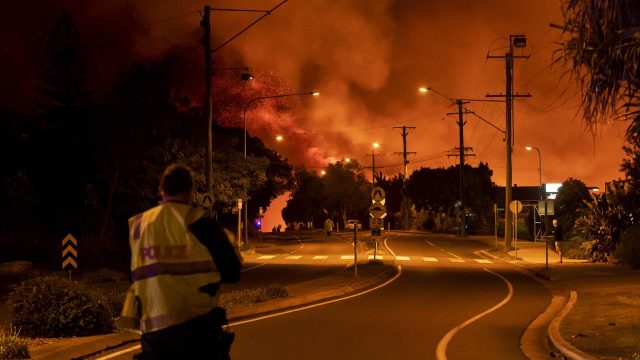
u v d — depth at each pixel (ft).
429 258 130.52
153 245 14.75
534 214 172.65
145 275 14.79
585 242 115.14
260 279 86.74
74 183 131.85
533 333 44.93
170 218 14.87
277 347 39.01
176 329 14.60
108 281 84.74
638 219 106.42
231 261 14.94
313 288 71.51
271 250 158.51
